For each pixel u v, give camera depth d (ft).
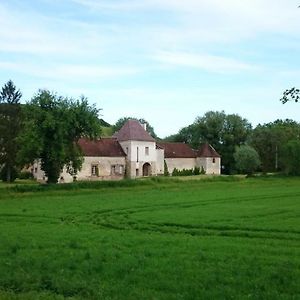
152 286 52.49
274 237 90.74
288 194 198.39
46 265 62.85
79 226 109.91
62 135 227.40
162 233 97.50
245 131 472.44
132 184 239.71
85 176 346.74
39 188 210.38
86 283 53.31
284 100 53.11
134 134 371.56
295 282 53.01
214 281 54.03
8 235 93.04
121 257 67.87
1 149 317.42
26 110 228.63
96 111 237.86
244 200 173.58
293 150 339.77
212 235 94.63
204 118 482.28
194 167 431.43
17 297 47.93
